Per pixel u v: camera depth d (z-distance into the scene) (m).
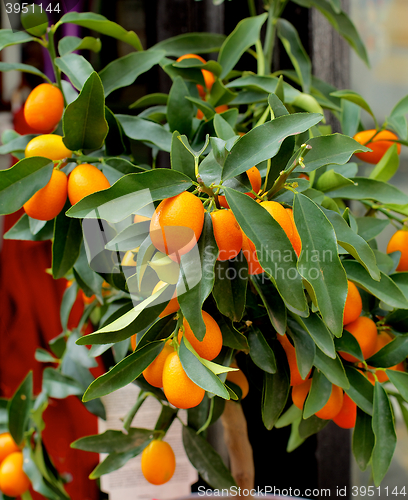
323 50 1.04
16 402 0.78
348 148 0.61
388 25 1.11
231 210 0.59
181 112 0.71
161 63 0.80
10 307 1.15
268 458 1.04
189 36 0.85
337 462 1.04
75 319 0.94
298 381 0.68
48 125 0.70
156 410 0.81
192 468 0.83
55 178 0.64
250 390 0.86
